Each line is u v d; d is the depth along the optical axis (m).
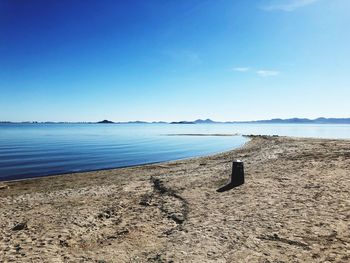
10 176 35.84
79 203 18.52
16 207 18.62
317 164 23.91
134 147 79.56
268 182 18.86
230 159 39.59
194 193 18.00
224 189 18.22
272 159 31.16
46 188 26.89
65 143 92.94
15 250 10.77
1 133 168.88
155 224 13.05
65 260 9.59
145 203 16.95
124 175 32.25
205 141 107.56
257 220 11.77
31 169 41.19
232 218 12.34
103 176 32.50
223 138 127.12
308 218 11.47
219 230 11.02
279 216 12.02
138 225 13.06
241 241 9.77
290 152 36.19
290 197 14.84
